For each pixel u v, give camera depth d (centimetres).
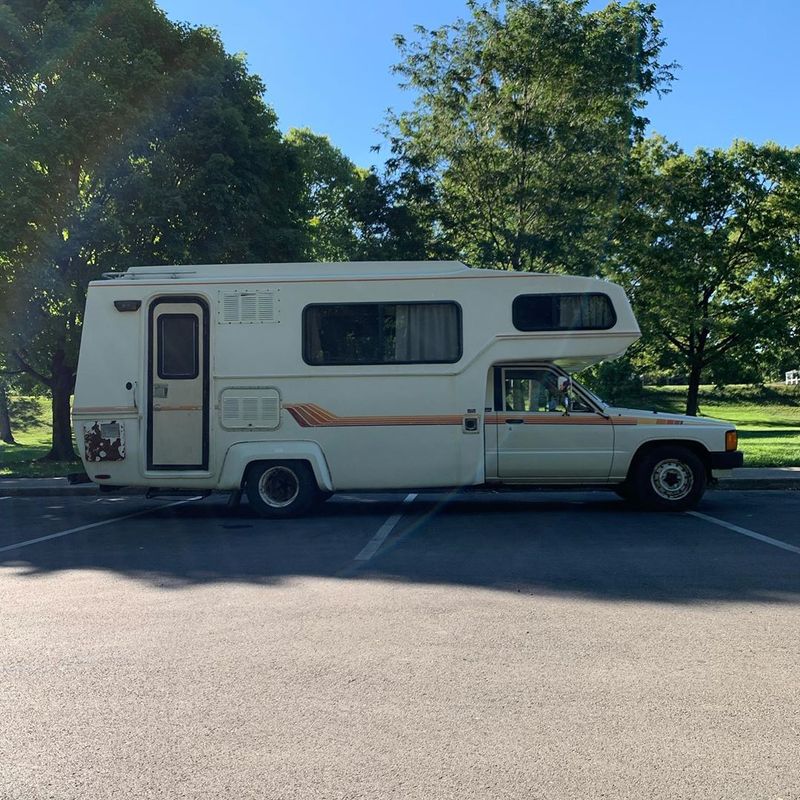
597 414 1098
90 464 1112
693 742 388
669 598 640
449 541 903
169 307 1116
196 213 1878
